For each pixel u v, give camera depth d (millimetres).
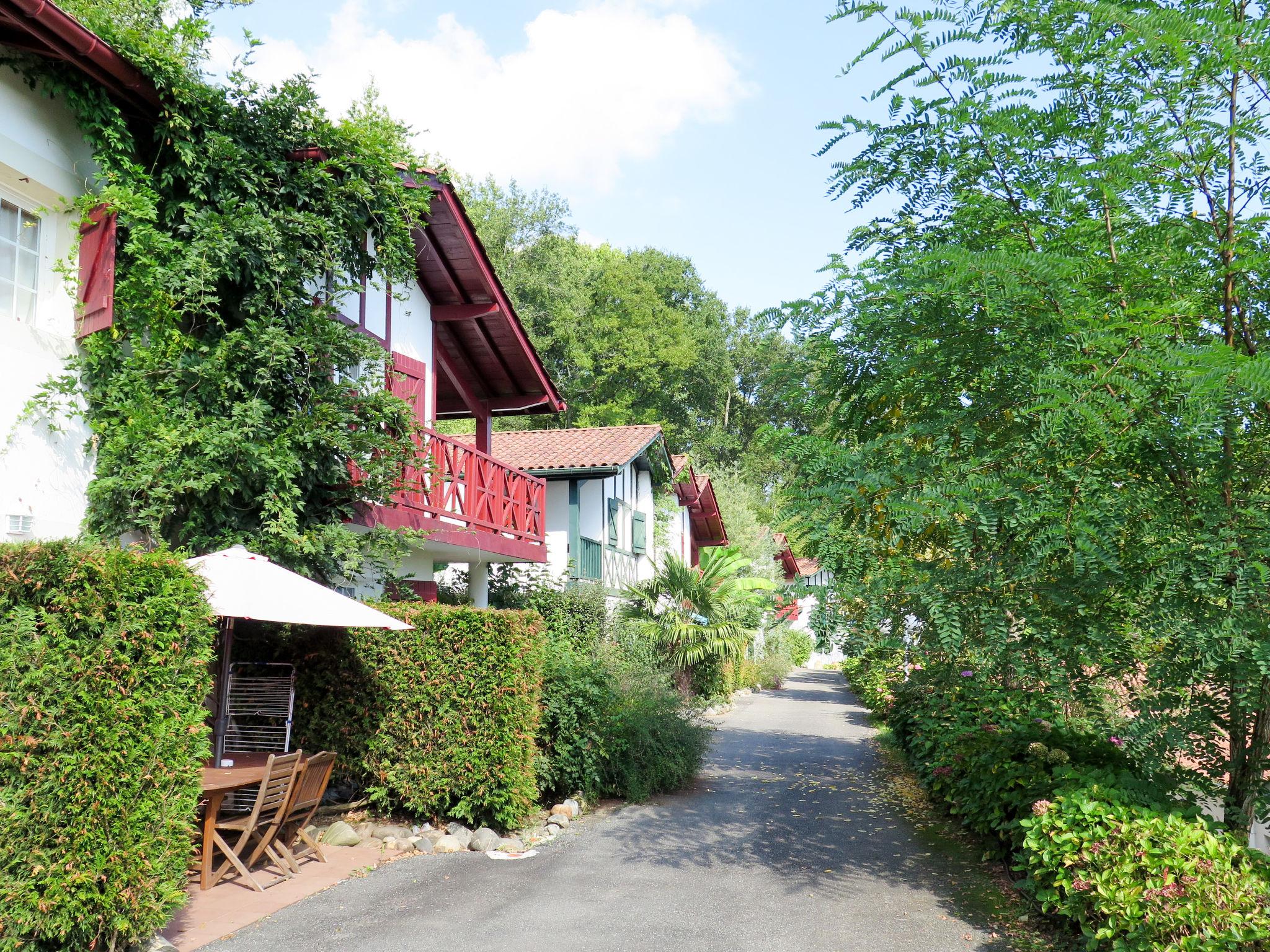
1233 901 4566
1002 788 7918
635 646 19250
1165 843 5141
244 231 8750
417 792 8922
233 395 8805
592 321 44312
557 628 18219
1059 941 5977
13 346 7277
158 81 8125
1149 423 5730
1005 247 6473
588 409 41719
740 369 57938
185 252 8352
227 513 8703
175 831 5547
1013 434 6359
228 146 8766
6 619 4930
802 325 7422
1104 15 5824
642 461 26297
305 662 9227
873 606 6438
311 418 9156
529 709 9250
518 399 17703
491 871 7742
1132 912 4887
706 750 12602
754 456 51812
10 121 7332
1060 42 6602
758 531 33750
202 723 5777
